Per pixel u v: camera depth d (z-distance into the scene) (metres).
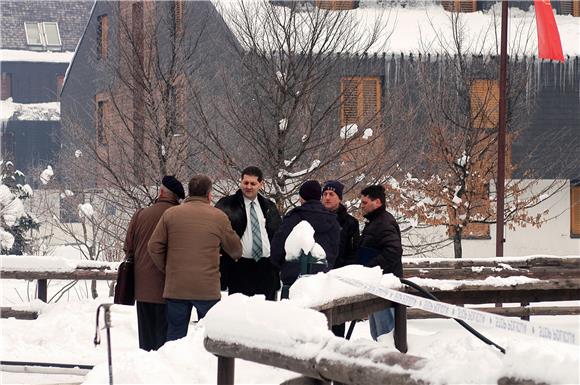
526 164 29.23
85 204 23.08
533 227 30.02
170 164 19.61
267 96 18.31
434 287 8.70
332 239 8.84
